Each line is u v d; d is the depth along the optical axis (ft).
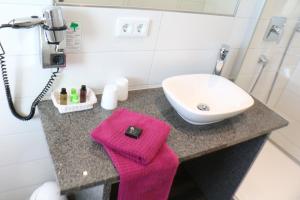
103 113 3.97
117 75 4.43
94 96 4.09
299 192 6.80
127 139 3.27
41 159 4.63
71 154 3.13
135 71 4.57
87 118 3.79
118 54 4.21
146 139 3.33
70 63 3.90
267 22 5.50
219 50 5.07
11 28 3.27
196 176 6.52
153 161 3.16
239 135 4.09
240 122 4.43
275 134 8.09
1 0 3.09
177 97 4.15
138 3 3.93
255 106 5.00
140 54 4.41
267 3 5.16
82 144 3.30
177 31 4.52
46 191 4.35
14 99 3.82
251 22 5.25
